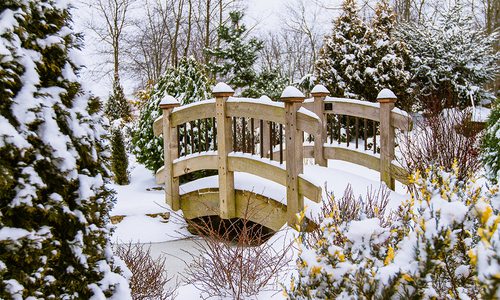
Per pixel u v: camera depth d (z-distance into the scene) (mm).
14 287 1809
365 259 1645
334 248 1599
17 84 1973
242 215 4797
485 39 11242
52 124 2070
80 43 2363
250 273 3207
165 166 5523
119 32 22703
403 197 4750
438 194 1814
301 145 4242
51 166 2061
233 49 13000
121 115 16406
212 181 5285
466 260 1653
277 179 4402
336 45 9289
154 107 6793
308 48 28547
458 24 11719
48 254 1991
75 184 2166
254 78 13156
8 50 1922
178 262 4457
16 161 1925
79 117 2238
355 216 3029
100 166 2354
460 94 10297
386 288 1368
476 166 4969
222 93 4805
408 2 15539
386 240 1780
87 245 2195
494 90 14234
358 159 5574
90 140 2268
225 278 3260
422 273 1327
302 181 4145
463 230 1611
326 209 3551
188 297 3350
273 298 3041
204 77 6871
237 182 4941
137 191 6438
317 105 6035
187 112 5262
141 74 25703
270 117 4465
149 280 3322
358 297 1434
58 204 2037
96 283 2225
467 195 2041
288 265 3215
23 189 1918
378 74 8852
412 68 10430
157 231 5156
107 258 2377
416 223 1682
